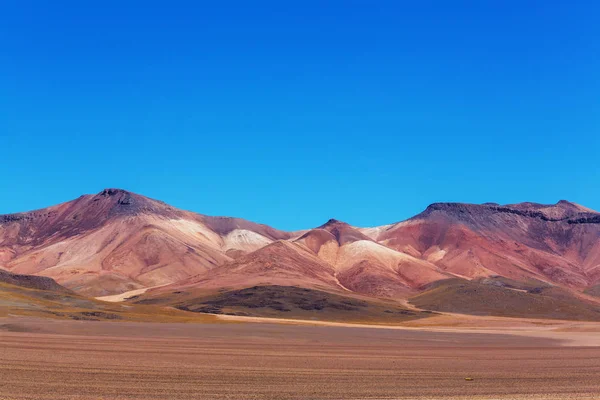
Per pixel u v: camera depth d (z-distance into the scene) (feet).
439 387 147.02
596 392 143.13
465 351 243.81
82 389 135.03
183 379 150.61
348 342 282.36
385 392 139.44
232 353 211.61
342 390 140.87
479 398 133.90
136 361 180.75
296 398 131.13
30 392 130.52
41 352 195.00
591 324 573.33
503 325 558.97
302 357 204.74
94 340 245.04
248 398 130.11
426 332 393.70
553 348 264.52
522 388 147.33
